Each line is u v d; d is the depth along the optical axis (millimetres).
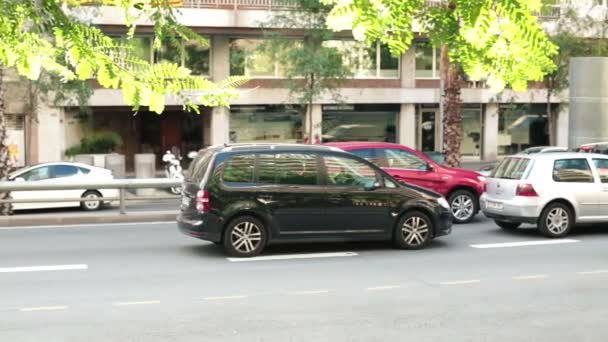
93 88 27891
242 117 32375
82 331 7625
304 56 26891
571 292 9516
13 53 3055
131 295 9258
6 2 2939
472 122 36469
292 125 33094
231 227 11977
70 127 30906
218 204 11922
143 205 20703
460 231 15039
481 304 8859
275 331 7660
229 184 12000
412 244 12789
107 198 16656
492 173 15172
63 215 16406
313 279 10281
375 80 33688
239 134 32469
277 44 27344
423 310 8562
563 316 8320
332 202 12375
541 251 12609
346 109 33594
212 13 29016
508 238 14062
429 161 16312
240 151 12148
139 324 7902
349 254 12297
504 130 37062
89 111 28625
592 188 14188
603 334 7609
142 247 12883
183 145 33375
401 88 33969
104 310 8492
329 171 12469
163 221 16641
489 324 7973
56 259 11719
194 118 33281
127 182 16609
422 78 34344
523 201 14000
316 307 8672
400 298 9156
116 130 32312
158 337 7422
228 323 7957
